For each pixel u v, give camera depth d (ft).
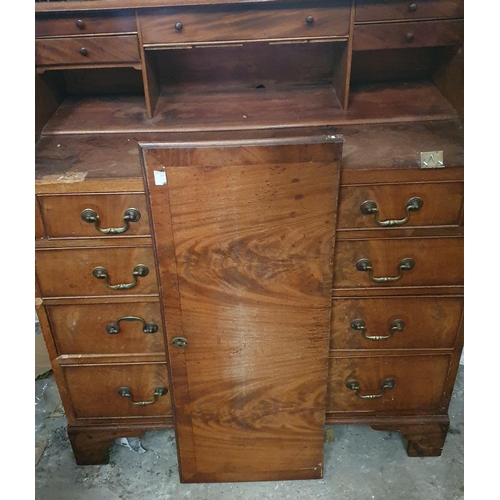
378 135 4.08
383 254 4.02
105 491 4.90
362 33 4.11
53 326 4.37
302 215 3.59
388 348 4.50
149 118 4.42
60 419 5.61
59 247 3.95
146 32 4.09
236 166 3.38
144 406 4.81
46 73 4.42
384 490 4.85
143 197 3.74
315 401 4.49
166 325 4.06
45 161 3.92
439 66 4.61
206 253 3.73
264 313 4.02
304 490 4.87
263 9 4.00
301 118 4.33
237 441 4.69
